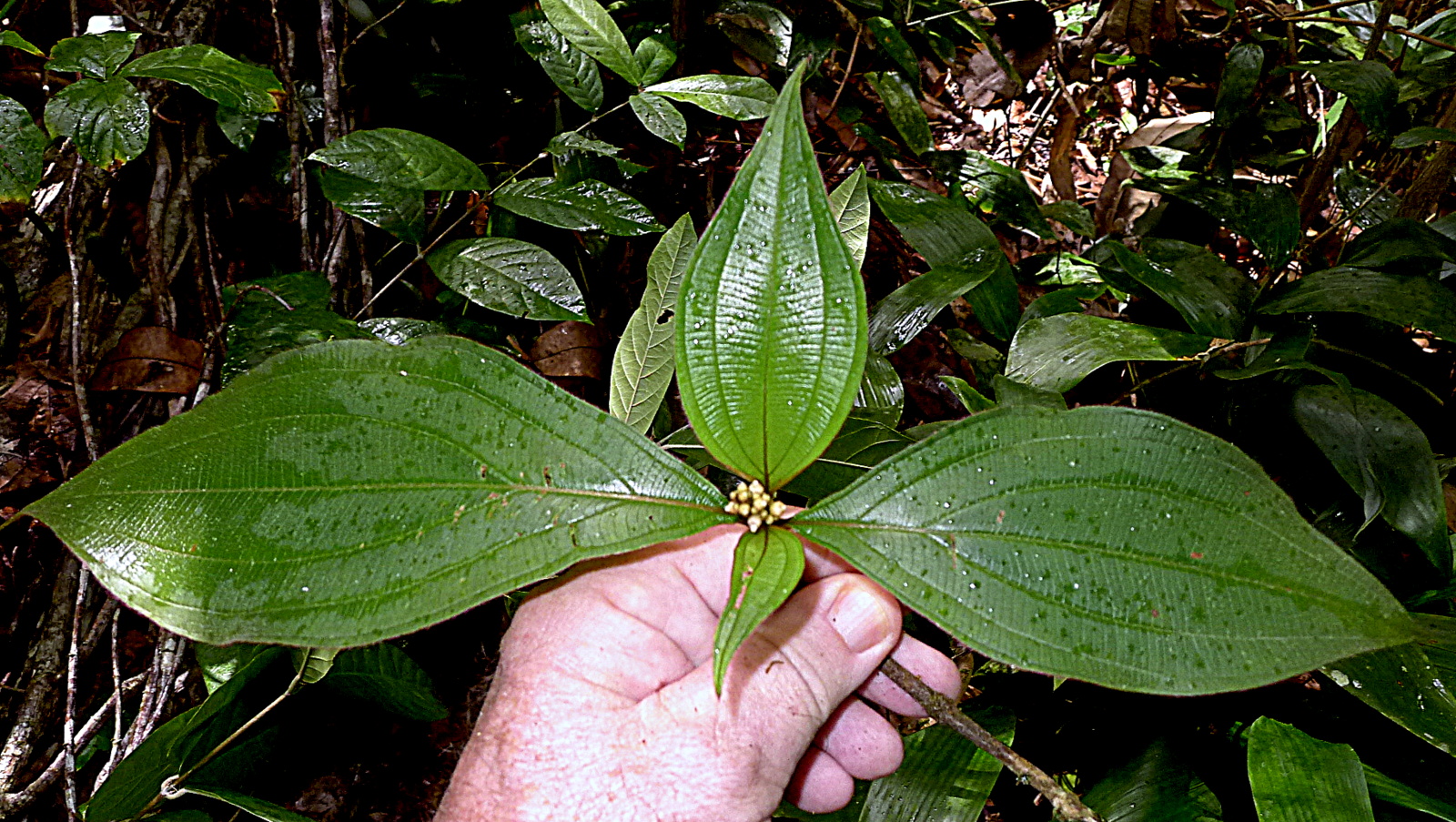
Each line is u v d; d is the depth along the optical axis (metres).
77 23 0.54
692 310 0.24
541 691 0.29
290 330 0.43
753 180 0.23
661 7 0.63
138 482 0.23
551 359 0.54
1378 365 0.46
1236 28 0.77
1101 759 0.42
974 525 0.24
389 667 0.43
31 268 0.54
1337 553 0.22
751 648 0.28
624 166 0.54
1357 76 0.52
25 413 0.51
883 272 0.73
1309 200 0.63
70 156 0.54
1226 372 0.44
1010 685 0.45
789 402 0.24
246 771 0.43
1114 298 0.68
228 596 0.23
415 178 0.45
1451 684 0.36
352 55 0.60
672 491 0.25
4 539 0.48
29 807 0.44
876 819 0.37
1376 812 0.37
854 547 0.24
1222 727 0.42
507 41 0.61
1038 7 0.70
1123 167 0.80
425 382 0.25
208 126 0.56
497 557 0.24
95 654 0.48
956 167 0.65
